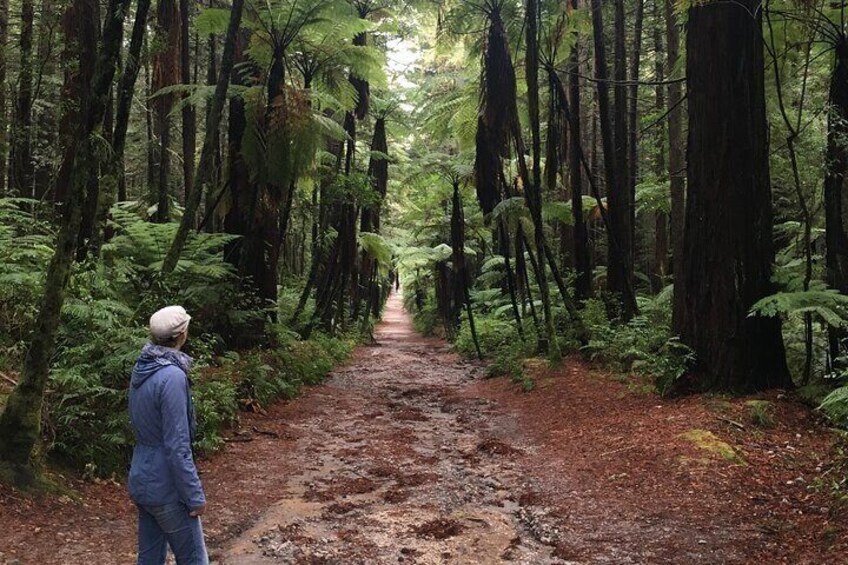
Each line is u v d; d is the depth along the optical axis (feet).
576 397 31.60
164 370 10.69
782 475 18.57
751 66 25.95
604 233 71.31
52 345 16.52
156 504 10.57
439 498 19.21
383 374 49.21
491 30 38.11
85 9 28.19
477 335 62.54
